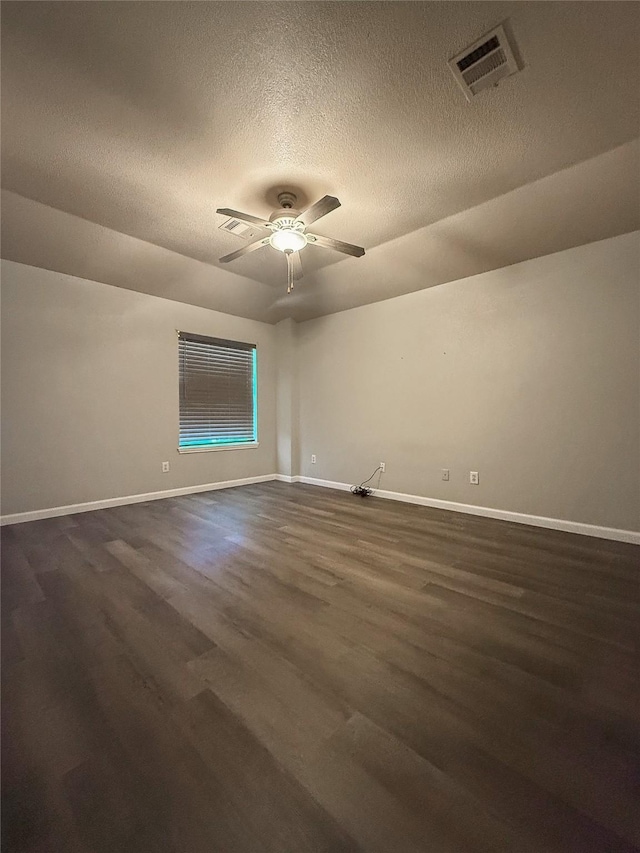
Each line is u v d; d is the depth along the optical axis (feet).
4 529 10.42
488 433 11.69
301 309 16.34
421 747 3.61
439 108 6.02
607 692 4.34
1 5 4.51
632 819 2.94
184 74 5.43
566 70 5.39
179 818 2.96
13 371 10.98
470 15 4.69
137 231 10.00
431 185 8.02
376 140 6.72
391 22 4.75
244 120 6.26
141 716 3.99
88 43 4.99
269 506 13.10
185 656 4.99
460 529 10.45
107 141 6.73
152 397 13.96
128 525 10.80
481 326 11.80
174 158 7.17
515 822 2.93
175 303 14.55
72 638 5.38
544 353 10.58
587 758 3.49
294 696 4.29
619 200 8.20
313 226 9.74
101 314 12.66
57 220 9.37
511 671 4.70
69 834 2.84
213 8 4.58
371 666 4.80
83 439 12.30
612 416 9.55
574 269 10.05
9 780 3.27
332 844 2.77
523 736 3.74
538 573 7.56
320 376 16.85
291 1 4.50
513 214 8.95
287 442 17.87
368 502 13.73
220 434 16.26
